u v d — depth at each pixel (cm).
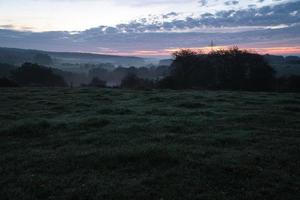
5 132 1306
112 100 2528
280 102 2273
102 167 868
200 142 1130
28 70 7881
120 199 675
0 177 804
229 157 936
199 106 2080
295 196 683
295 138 1193
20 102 2384
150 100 2447
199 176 793
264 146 1081
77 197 682
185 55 6109
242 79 5525
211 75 5944
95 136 1218
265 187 729
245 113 1752
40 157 973
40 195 695
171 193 696
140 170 838
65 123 1479
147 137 1188
